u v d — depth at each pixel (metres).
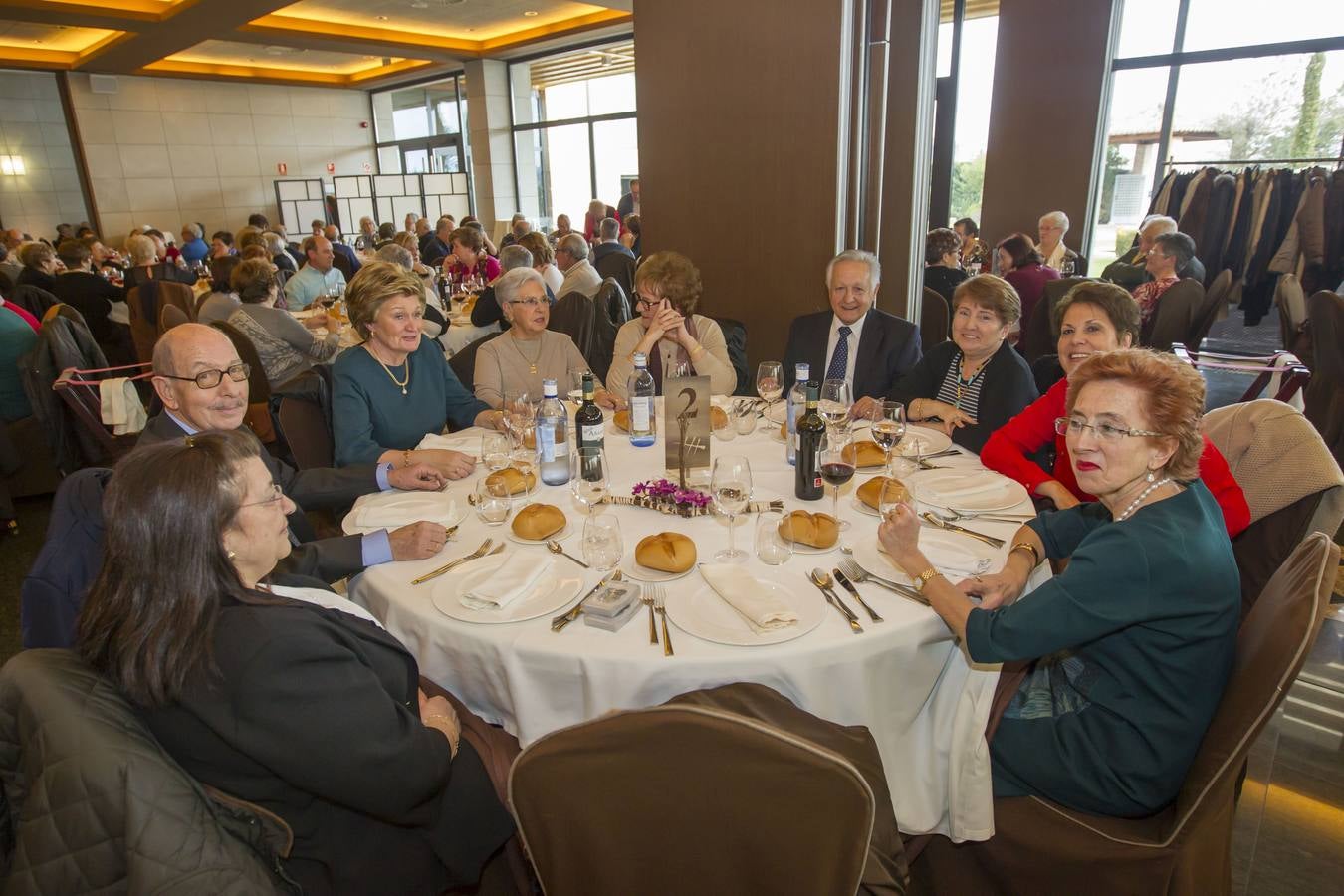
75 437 3.36
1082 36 6.07
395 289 2.22
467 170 12.66
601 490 1.74
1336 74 5.36
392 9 8.79
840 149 3.13
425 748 1.10
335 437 2.23
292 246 11.08
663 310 2.68
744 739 0.73
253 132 12.80
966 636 1.21
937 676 1.33
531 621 1.26
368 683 1.05
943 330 4.18
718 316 3.65
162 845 0.84
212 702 0.93
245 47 10.87
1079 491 2.00
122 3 8.06
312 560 1.45
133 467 0.93
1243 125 5.80
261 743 0.94
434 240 8.76
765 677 1.15
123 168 11.77
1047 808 1.27
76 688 0.88
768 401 2.34
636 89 3.60
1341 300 3.42
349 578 1.55
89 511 1.27
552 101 11.34
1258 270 5.66
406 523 1.62
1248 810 1.78
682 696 1.03
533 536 1.53
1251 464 1.72
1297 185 5.44
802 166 3.22
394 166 13.94
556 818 0.81
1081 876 1.20
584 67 10.83
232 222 12.87
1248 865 1.62
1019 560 1.44
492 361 2.77
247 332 4.00
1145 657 1.19
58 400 3.28
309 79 12.88
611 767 0.77
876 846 1.00
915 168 3.36
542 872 0.85
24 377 3.28
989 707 1.28
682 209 3.62
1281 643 1.04
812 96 3.12
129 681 0.91
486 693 1.28
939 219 7.29
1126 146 6.32
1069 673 1.35
